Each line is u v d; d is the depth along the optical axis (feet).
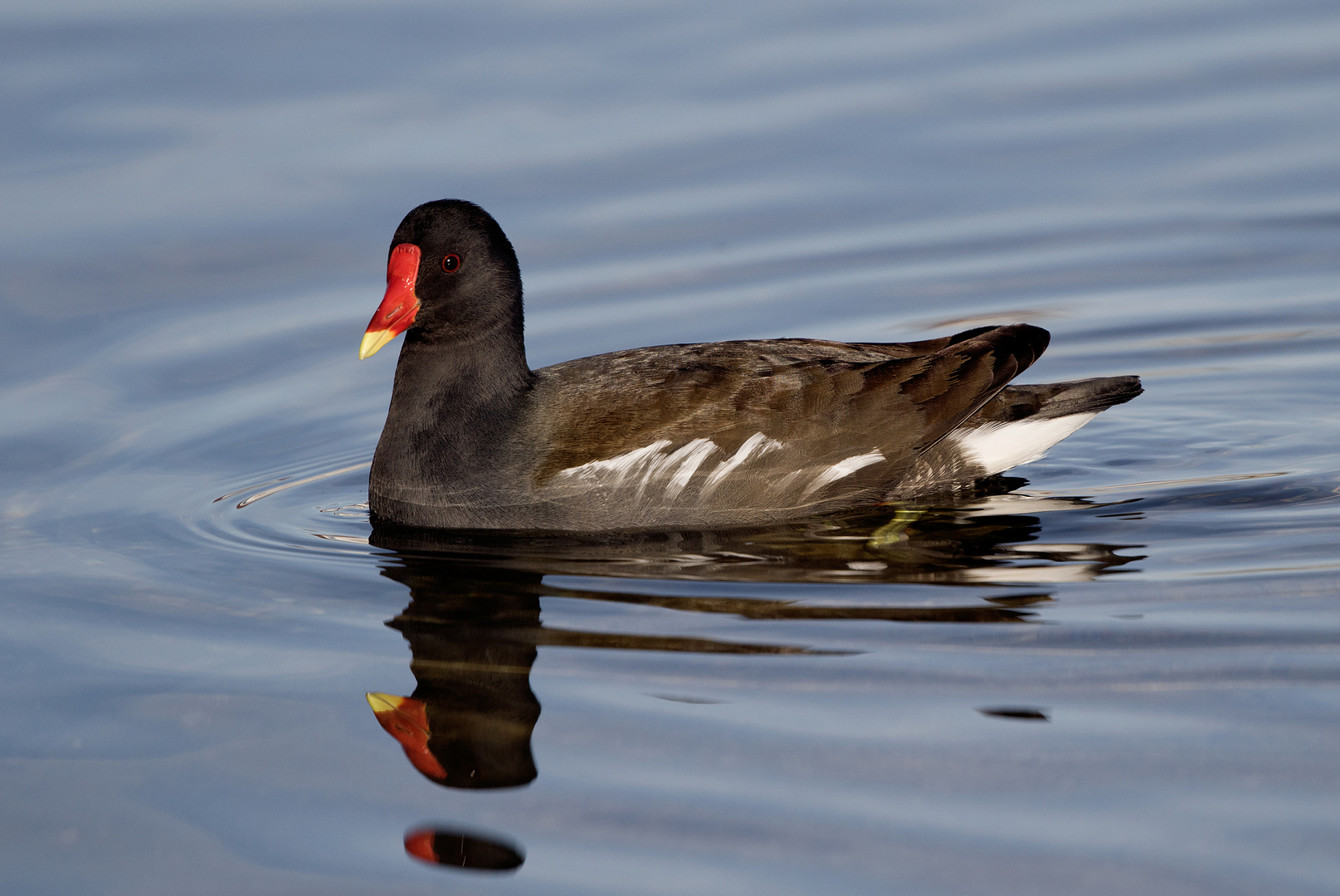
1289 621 33.50
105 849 26.63
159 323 56.54
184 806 27.86
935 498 43.70
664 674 32.07
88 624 35.81
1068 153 67.51
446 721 30.55
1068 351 55.52
